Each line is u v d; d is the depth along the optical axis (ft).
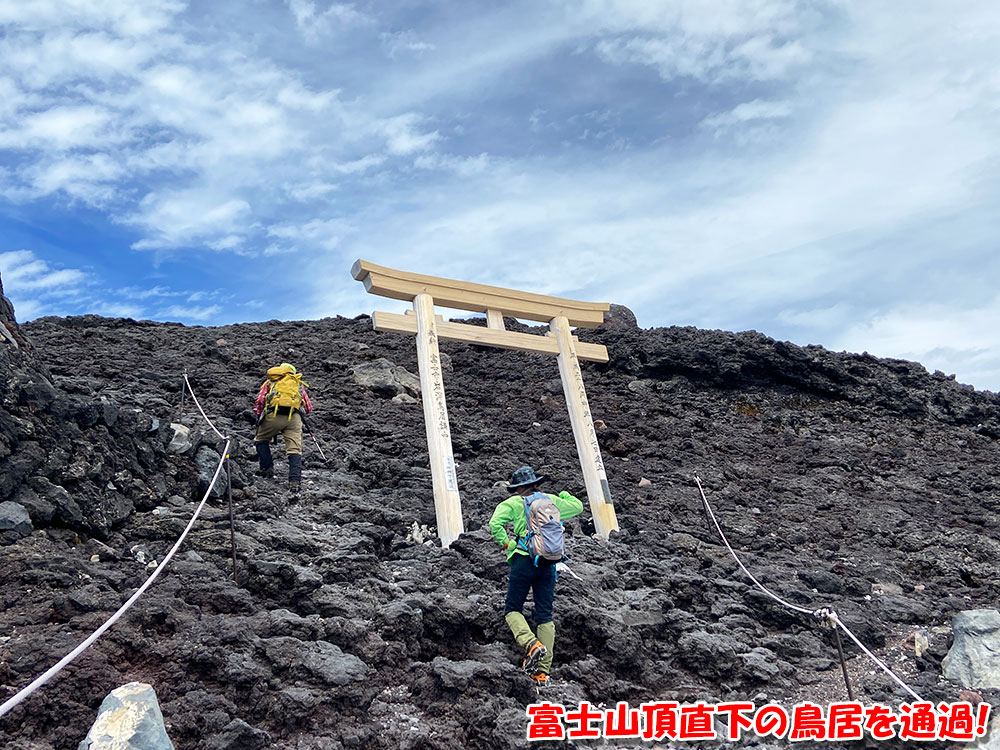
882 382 51.67
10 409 20.58
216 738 13.93
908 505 37.52
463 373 50.93
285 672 16.24
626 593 23.48
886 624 25.63
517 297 32.30
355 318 59.36
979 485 40.45
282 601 19.31
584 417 31.40
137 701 13.46
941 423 49.75
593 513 30.04
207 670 15.84
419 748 15.39
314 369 45.75
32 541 18.71
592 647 20.44
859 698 20.07
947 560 31.12
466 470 35.24
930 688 20.21
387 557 24.45
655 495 35.01
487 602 20.90
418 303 29.78
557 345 32.76
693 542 29.68
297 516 25.45
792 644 22.72
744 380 50.52
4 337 22.54
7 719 13.28
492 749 15.64
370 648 17.66
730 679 20.71
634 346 52.31
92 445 22.50
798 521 34.65
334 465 32.17
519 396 47.21
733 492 36.55
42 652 14.70
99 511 20.88
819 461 41.83
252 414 35.60
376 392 43.73
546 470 36.22
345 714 15.75
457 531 26.00
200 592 18.43
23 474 19.69
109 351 42.39
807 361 50.93
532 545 18.78
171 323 53.31
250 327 54.80
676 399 48.14
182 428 26.99
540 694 17.79
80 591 16.89
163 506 23.67
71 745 13.37
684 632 22.07
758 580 27.14
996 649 21.16
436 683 17.03
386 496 30.17
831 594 27.22
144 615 16.61
